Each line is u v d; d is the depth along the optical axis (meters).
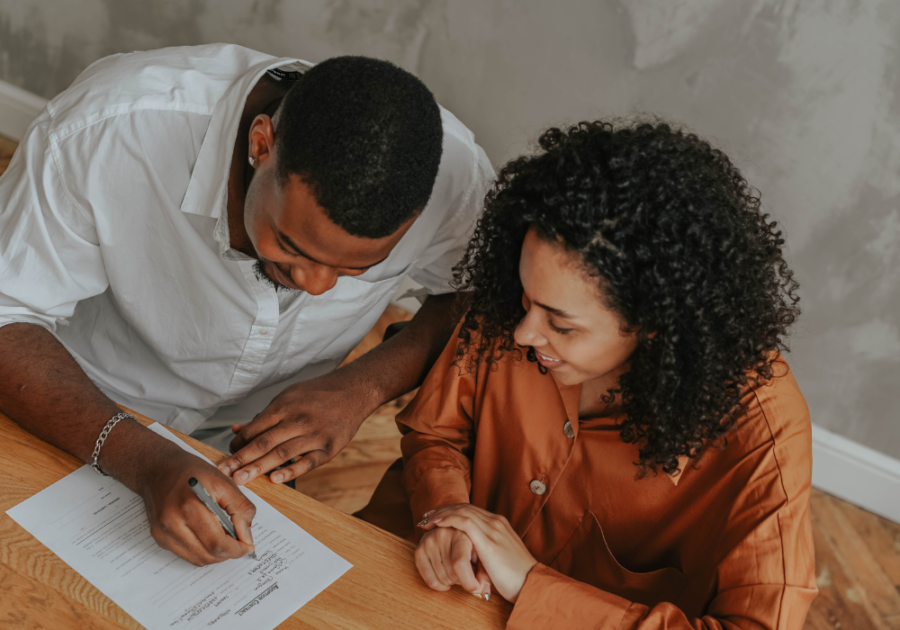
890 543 2.24
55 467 1.00
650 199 0.88
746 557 0.94
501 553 0.95
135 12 2.61
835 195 2.01
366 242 0.95
